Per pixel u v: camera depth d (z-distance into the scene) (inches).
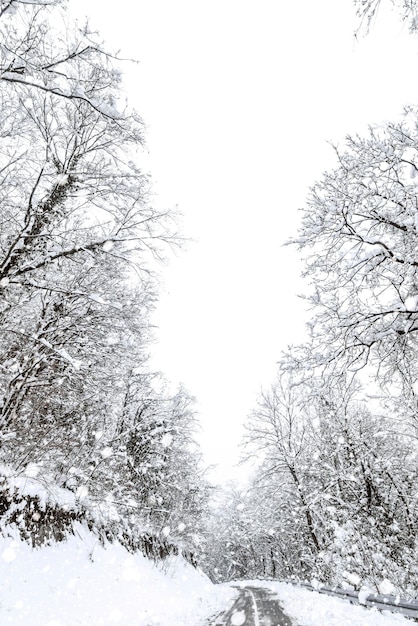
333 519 569.9
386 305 275.1
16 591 239.0
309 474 694.5
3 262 248.5
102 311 333.7
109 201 306.0
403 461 551.8
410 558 465.1
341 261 292.5
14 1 162.9
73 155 303.7
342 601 445.7
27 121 277.4
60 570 308.8
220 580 2183.8
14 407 291.3
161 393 727.1
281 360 294.7
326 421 577.6
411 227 276.1
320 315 290.7
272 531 908.0
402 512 554.9
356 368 281.1
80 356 346.9
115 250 299.7
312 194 299.7
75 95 194.1
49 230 275.7
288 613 422.3
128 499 504.1
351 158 294.5
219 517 1868.8
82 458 429.1
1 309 279.7
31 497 332.8
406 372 293.1
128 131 280.8
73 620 252.8
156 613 365.7
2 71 173.3
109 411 502.0
